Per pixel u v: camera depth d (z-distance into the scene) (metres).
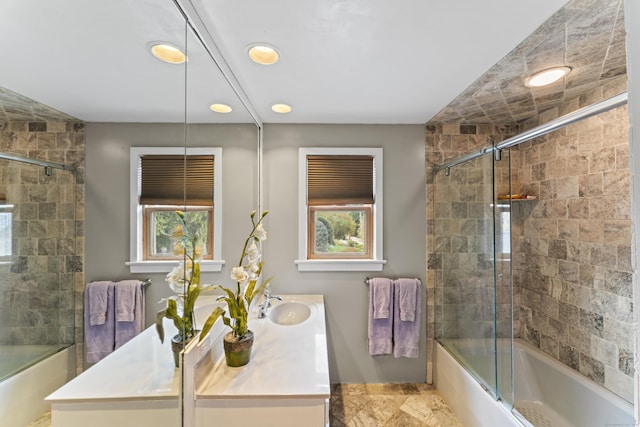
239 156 1.70
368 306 2.28
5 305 0.50
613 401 1.60
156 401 0.92
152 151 0.93
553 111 2.00
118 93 0.78
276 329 1.70
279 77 1.51
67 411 0.63
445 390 2.09
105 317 0.75
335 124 2.28
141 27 0.84
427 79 1.55
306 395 1.10
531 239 2.27
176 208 1.05
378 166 2.28
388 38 1.18
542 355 2.10
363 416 1.94
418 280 2.23
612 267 1.66
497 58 1.35
